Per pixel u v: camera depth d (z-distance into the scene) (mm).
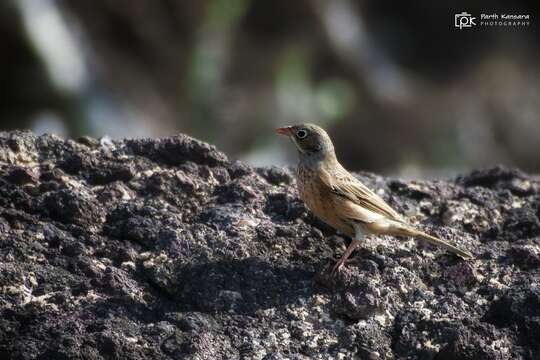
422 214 11414
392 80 35750
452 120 35125
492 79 36812
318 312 9320
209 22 31359
